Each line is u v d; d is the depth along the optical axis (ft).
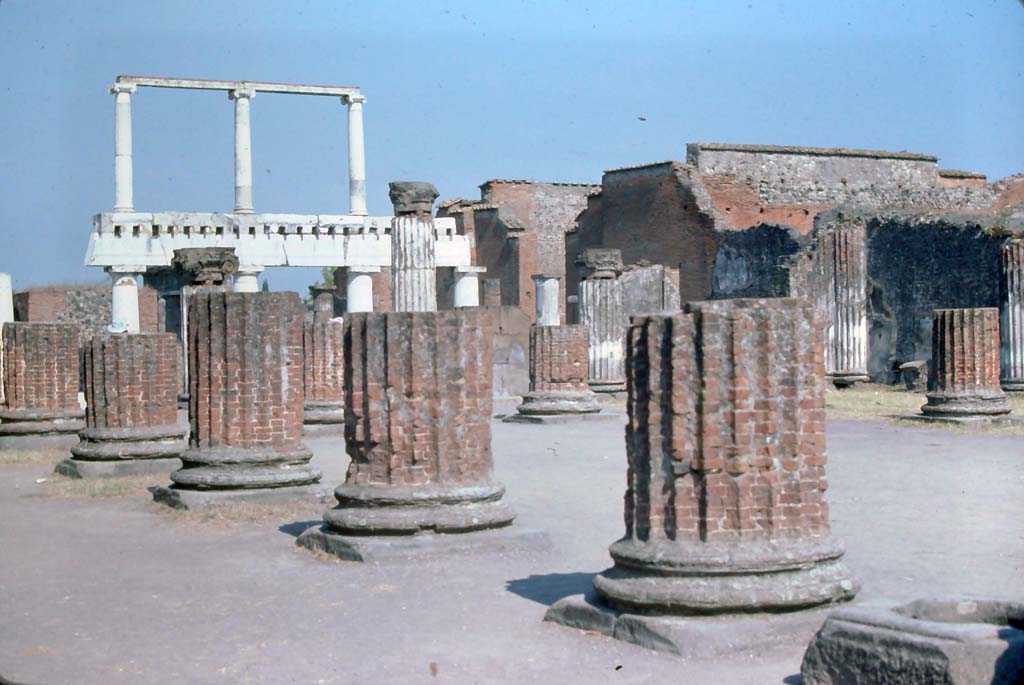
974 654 21.56
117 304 141.49
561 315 177.88
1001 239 112.78
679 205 154.51
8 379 76.79
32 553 40.57
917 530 41.27
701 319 27.76
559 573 35.40
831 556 27.84
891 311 124.57
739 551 27.37
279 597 33.22
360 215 171.12
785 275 124.57
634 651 26.86
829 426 80.74
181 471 49.57
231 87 163.02
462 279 168.55
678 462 27.81
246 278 152.35
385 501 38.40
